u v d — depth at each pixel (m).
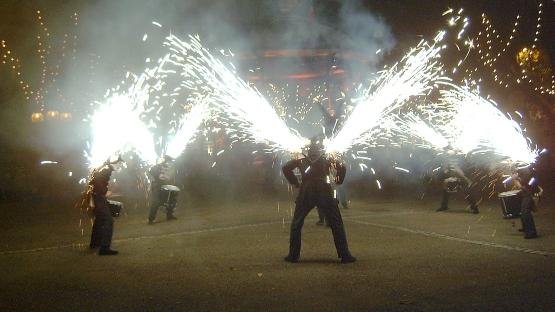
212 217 17.39
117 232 14.81
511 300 7.70
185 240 13.29
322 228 14.53
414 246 11.68
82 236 14.56
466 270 9.43
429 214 16.66
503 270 9.37
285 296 8.20
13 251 12.65
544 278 8.79
